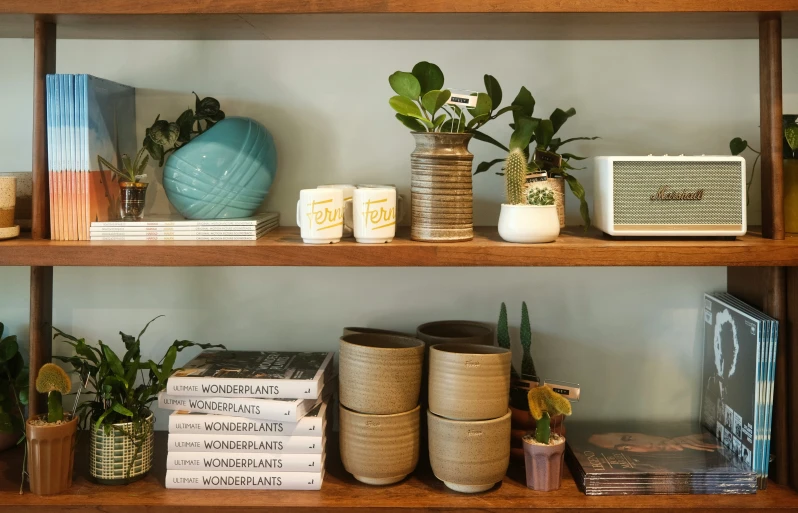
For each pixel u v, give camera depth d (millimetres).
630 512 1163
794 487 1216
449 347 1262
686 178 1191
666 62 1431
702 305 1470
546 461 1208
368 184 1418
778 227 1191
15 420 1332
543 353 1479
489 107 1185
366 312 1481
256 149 1305
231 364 1322
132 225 1201
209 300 1479
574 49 1430
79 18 1186
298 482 1216
